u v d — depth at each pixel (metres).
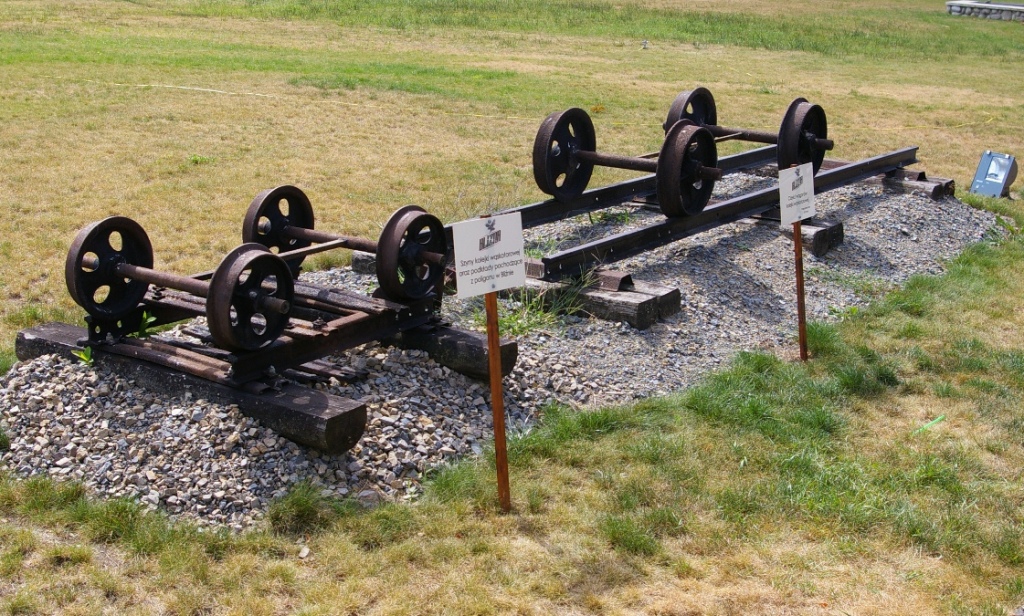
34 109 16.16
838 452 6.51
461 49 27.03
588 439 6.46
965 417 7.14
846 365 7.90
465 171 13.87
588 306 8.39
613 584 4.97
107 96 17.50
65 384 6.26
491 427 6.51
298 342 6.30
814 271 10.27
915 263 11.11
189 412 5.89
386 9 33.44
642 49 29.34
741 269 9.93
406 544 5.20
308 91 18.97
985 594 5.00
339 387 6.43
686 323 8.51
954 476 6.19
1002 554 5.33
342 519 5.36
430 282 7.20
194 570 4.89
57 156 13.46
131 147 14.16
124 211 11.20
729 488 5.88
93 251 6.43
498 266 5.35
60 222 10.67
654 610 4.79
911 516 5.61
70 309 8.37
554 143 10.74
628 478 5.95
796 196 7.80
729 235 10.88
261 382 5.97
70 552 4.98
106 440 5.84
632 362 7.71
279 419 5.68
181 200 11.76
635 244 9.48
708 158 10.37
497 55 26.27
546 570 5.05
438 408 6.51
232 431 5.74
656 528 5.45
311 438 5.58
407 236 7.00
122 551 5.06
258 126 15.97
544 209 10.62
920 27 37.69
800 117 11.95
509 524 5.44
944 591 5.02
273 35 27.16
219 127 15.73
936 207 13.09
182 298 7.00
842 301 9.64
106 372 6.37
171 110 16.69
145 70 20.17
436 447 6.11
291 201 7.96
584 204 11.09
